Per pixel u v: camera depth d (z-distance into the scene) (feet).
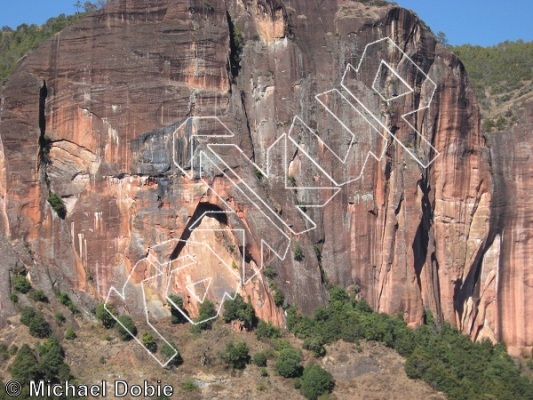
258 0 458.09
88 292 424.87
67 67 433.89
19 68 442.09
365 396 391.65
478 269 490.08
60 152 433.48
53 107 433.48
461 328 482.69
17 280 414.62
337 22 462.19
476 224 485.15
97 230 428.15
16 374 378.32
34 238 425.69
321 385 390.01
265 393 387.75
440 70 476.13
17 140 428.15
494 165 490.08
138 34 434.71
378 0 476.13
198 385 389.39
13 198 426.10
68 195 430.61
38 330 400.26
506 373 442.50
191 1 438.40
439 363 416.67
